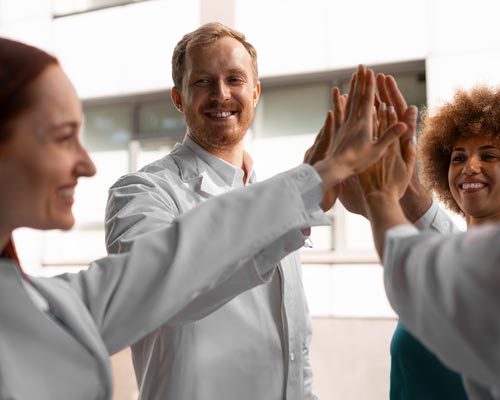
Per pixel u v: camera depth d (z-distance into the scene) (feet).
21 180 2.08
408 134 3.10
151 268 2.48
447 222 4.20
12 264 2.06
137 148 18.34
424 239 2.11
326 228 15.35
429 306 1.93
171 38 17.65
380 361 14.05
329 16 15.76
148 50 17.88
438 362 3.92
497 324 1.74
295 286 4.70
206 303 2.98
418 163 5.10
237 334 4.28
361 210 3.38
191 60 5.08
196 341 4.18
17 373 2.01
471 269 1.77
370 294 14.38
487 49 14.03
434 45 14.52
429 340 2.01
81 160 2.21
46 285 2.35
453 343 1.90
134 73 17.98
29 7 19.04
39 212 2.14
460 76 14.12
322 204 3.34
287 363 4.44
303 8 15.99
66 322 2.26
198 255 2.47
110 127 18.67
